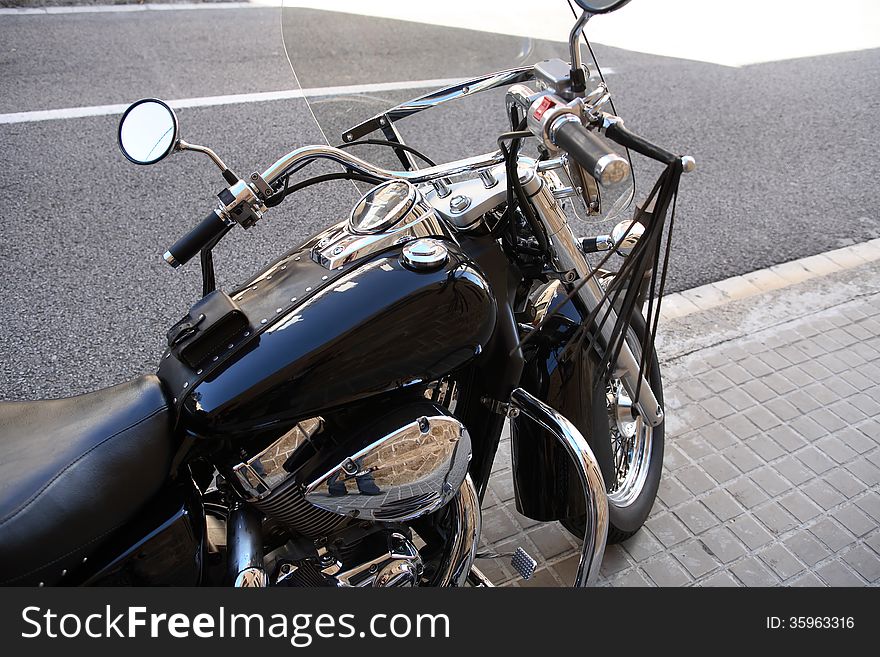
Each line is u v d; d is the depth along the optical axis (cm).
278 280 143
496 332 155
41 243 338
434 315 136
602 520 165
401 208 141
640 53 580
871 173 426
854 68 573
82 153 409
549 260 168
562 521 200
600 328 155
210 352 133
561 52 174
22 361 273
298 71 179
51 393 260
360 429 136
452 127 189
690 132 460
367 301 133
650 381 216
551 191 162
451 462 142
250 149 414
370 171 150
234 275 320
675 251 354
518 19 179
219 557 145
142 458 129
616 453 224
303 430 134
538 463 181
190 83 492
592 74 170
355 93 178
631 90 516
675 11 673
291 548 149
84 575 129
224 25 604
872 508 231
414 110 177
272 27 605
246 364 130
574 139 124
